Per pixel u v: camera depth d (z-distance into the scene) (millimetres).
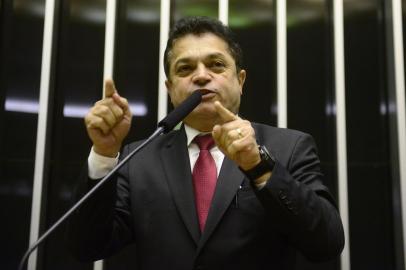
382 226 1602
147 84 1670
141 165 1018
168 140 1073
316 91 1671
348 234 1577
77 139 1641
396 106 1620
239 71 1109
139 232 924
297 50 1690
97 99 1657
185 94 988
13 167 1589
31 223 1543
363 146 1640
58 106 1658
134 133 1636
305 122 1651
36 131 1608
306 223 736
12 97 1625
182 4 1721
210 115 970
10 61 1646
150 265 878
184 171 953
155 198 938
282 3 1681
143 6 1718
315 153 992
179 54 1021
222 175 911
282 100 1628
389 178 1630
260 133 1038
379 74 1680
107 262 1575
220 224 860
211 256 833
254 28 1701
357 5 1711
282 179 732
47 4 1646
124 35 1702
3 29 1660
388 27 1683
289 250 908
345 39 1688
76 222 828
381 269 1577
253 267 839
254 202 878
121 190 996
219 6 1690
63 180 1617
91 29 1698
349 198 1614
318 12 1719
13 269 1541
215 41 1021
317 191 867
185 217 882
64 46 1689
